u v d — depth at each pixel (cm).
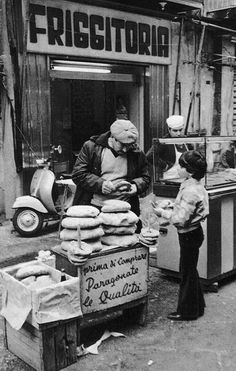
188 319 419
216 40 1109
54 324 324
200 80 1073
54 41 744
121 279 380
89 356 358
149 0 885
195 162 396
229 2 1015
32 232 650
